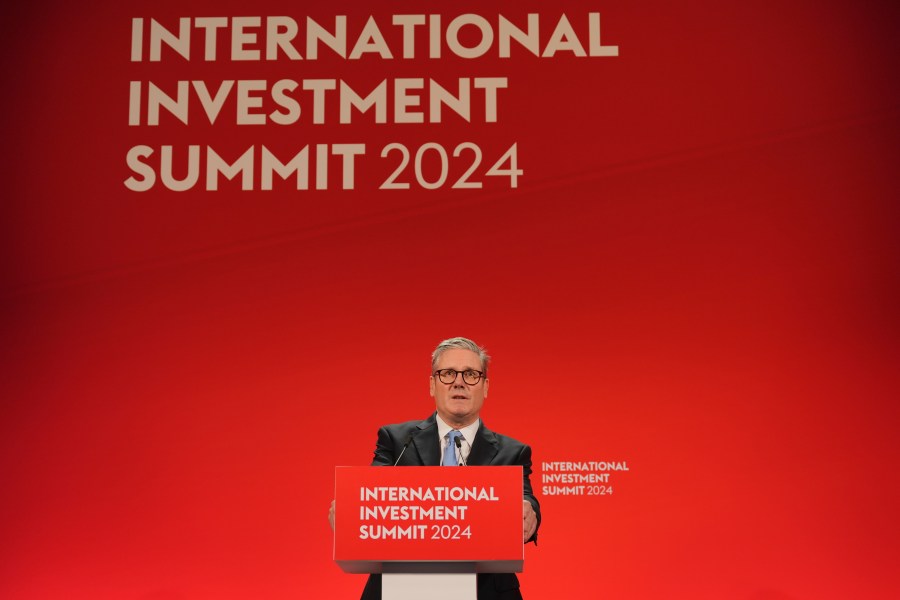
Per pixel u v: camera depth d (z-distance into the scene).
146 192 4.34
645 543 3.96
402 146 4.34
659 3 4.39
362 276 4.23
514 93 4.36
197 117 4.40
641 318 4.14
